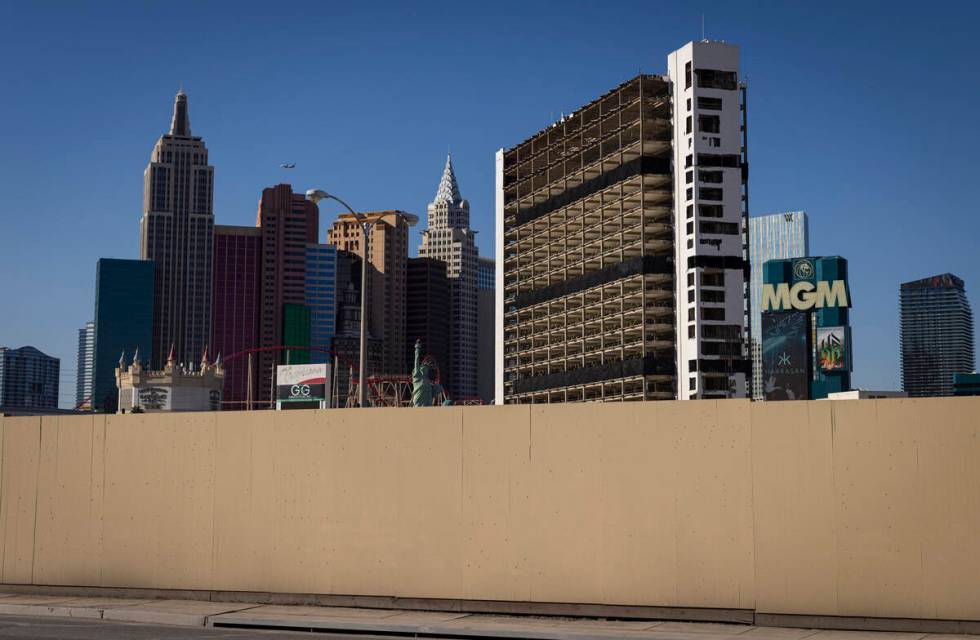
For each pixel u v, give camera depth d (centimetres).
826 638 1789
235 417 2373
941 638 1772
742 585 1953
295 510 2302
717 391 18188
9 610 2323
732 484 1975
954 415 1839
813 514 1916
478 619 2066
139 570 2417
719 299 18425
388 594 2209
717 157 18712
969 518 1816
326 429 2295
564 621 2033
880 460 1878
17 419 2566
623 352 19525
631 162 19312
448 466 2189
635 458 2048
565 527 2088
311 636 1944
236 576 2334
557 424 2112
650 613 2009
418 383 16562
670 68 19562
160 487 2423
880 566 1864
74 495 2500
